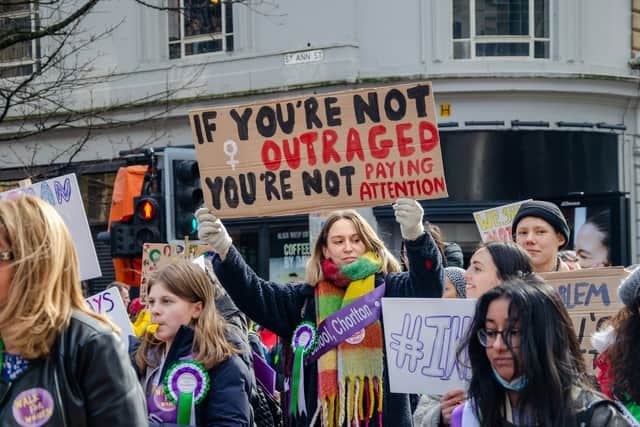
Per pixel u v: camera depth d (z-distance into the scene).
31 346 3.89
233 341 6.63
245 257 24.14
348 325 6.89
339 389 6.83
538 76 22.67
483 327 4.77
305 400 7.00
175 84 24.81
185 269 6.36
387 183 7.49
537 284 4.74
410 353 6.60
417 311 6.60
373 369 6.85
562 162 23.08
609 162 23.59
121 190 18.97
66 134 25.98
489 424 4.74
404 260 9.84
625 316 5.38
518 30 23.14
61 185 7.89
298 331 7.03
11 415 3.89
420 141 7.41
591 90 23.09
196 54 25.17
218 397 6.14
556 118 23.05
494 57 22.98
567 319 4.72
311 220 16.23
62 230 4.03
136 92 25.28
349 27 23.19
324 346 6.93
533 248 8.02
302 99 7.67
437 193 7.38
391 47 22.98
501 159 22.80
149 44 25.48
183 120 24.95
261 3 23.77
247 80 24.06
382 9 23.03
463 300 6.53
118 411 3.95
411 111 7.43
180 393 6.11
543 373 4.57
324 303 7.01
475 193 22.75
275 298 7.20
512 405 4.74
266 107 7.75
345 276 6.95
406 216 6.72
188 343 6.29
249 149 7.79
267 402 7.49
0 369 3.96
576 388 4.64
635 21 23.98
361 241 7.08
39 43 25.73
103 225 25.92
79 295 4.09
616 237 23.20
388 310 6.65
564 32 23.20
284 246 23.61
